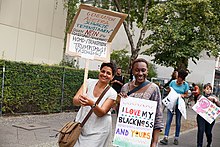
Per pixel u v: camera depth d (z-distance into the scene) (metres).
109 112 4.21
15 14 13.20
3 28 12.69
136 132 4.11
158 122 4.14
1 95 9.96
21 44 13.62
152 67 28.31
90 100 3.95
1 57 12.52
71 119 11.31
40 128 9.14
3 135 7.87
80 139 4.07
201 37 16.70
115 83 11.67
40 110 11.59
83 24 4.18
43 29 14.70
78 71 13.38
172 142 9.06
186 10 16.20
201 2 15.50
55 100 12.21
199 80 31.47
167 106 8.62
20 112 10.80
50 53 15.23
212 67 31.23
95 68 22.53
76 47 4.21
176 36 15.79
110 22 4.20
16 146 7.04
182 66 17.22
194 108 8.07
